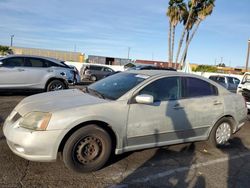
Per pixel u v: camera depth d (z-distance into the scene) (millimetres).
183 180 4289
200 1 32469
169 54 34750
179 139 5277
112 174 4305
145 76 5172
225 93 6012
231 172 4734
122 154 5094
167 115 5004
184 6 33406
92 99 4602
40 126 4016
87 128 4211
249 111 10344
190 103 5332
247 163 5199
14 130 4148
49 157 4051
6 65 10250
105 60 58812
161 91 5078
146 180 4195
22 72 10406
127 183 4059
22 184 3785
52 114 4078
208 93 5746
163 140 5055
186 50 34062
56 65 11406
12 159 4492
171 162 4938
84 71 27172
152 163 4828
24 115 4230
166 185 4090
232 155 5562
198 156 5340
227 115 5938
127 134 4609
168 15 34094
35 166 4336
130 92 4723
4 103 9078
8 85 10203
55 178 4027
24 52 54875
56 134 4027
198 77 5699
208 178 4430
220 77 21141
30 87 10617
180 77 5402
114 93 4816
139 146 4785
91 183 3977
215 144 5859
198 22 33031
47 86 11016
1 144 5078
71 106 4273
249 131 7656
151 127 4840
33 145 3973
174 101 5137
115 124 4441
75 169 4191
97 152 4336
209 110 5605
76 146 4188
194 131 5461
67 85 11531
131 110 4617
